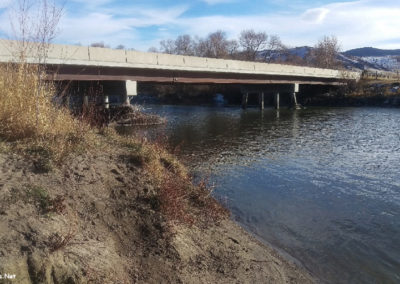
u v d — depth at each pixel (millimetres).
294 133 25328
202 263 5719
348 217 9258
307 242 7773
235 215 9289
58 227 4723
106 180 6680
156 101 65875
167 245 5695
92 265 4449
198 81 32812
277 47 92938
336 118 34406
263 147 19953
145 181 7363
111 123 21203
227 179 12914
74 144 7711
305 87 54656
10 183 5230
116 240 5406
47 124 7504
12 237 4160
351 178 13047
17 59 7891
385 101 45312
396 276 6430
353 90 51375
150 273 5004
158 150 10008
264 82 40875
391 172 13828
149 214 6289
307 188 11859
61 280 4074
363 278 6336
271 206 10078
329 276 6387
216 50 92062
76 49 22859
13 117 7125
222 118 36750
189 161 16000
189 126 29984
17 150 6500
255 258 6504
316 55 80688
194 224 7027
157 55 28594
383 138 22062
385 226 8672
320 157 16891
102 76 25125
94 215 5609
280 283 5840
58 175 6113
